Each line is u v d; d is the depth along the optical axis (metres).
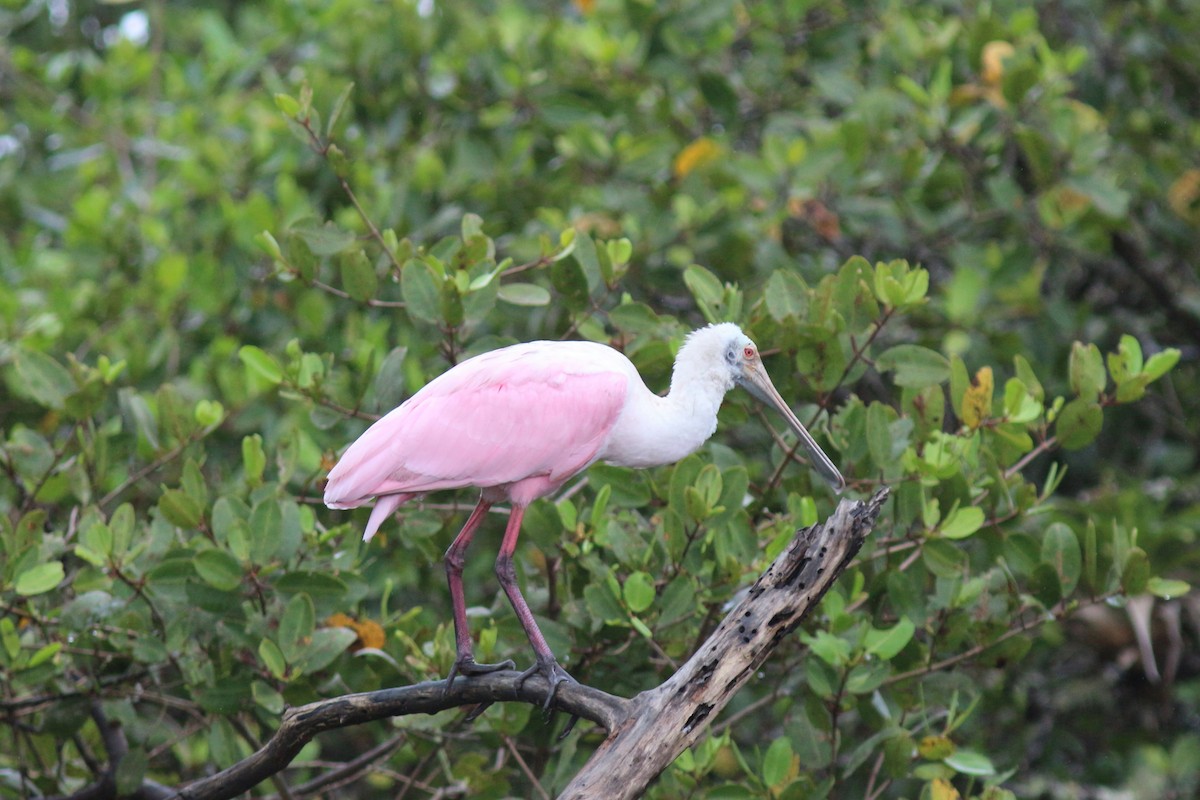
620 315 10.12
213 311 13.72
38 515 9.67
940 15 16.33
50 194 16.42
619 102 14.96
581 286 10.15
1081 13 16.58
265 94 16.66
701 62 14.91
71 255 14.72
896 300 9.47
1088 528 9.20
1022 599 9.34
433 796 10.52
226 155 15.59
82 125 17.08
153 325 14.16
